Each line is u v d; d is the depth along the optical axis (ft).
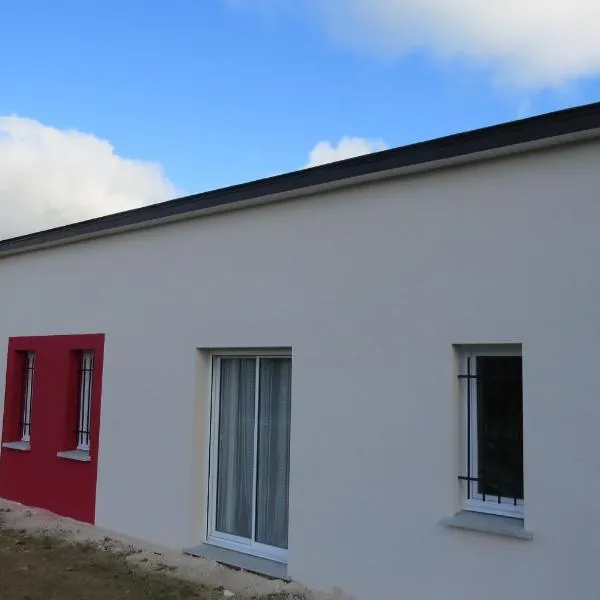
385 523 18.11
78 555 23.21
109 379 27.12
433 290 17.87
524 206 16.51
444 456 17.28
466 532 16.63
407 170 18.26
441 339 17.61
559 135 15.38
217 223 23.62
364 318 19.20
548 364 15.79
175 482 23.95
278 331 21.31
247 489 22.79
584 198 15.64
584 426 15.16
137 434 25.57
